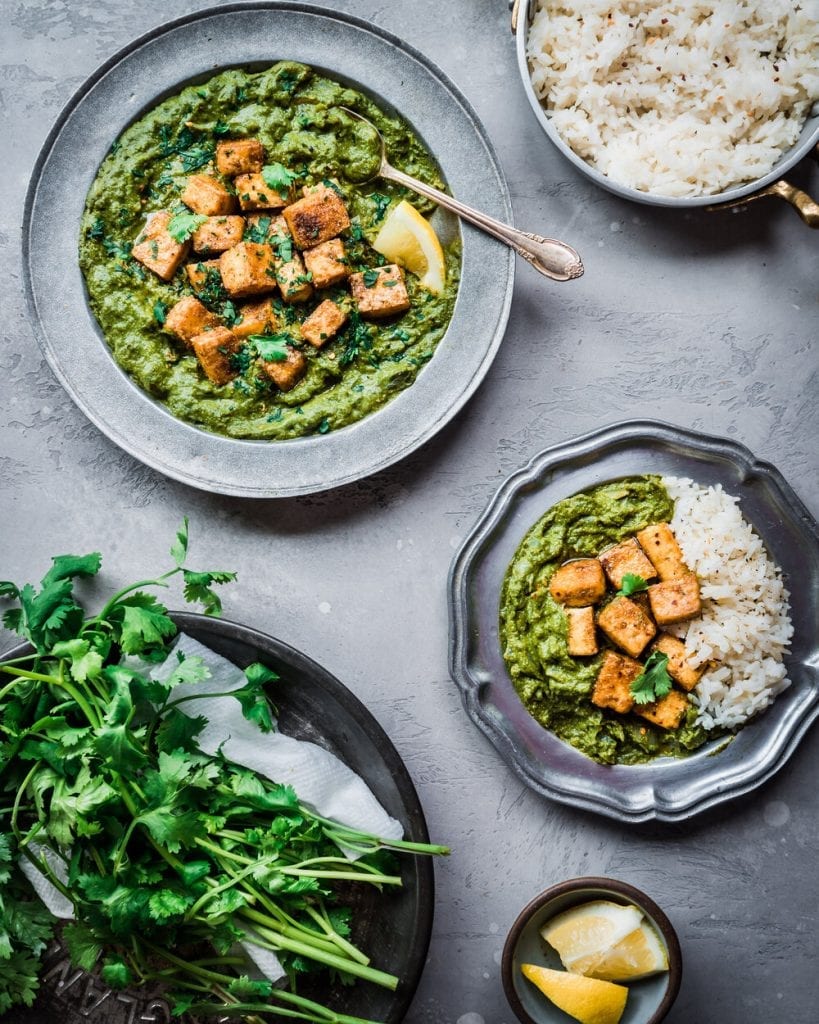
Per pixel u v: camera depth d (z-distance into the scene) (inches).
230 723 36.5
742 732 37.5
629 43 37.0
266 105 37.0
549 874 38.2
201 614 35.9
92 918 34.3
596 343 38.6
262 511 38.5
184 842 33.7
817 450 38.6
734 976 38.3
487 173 36.8
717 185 37.1
